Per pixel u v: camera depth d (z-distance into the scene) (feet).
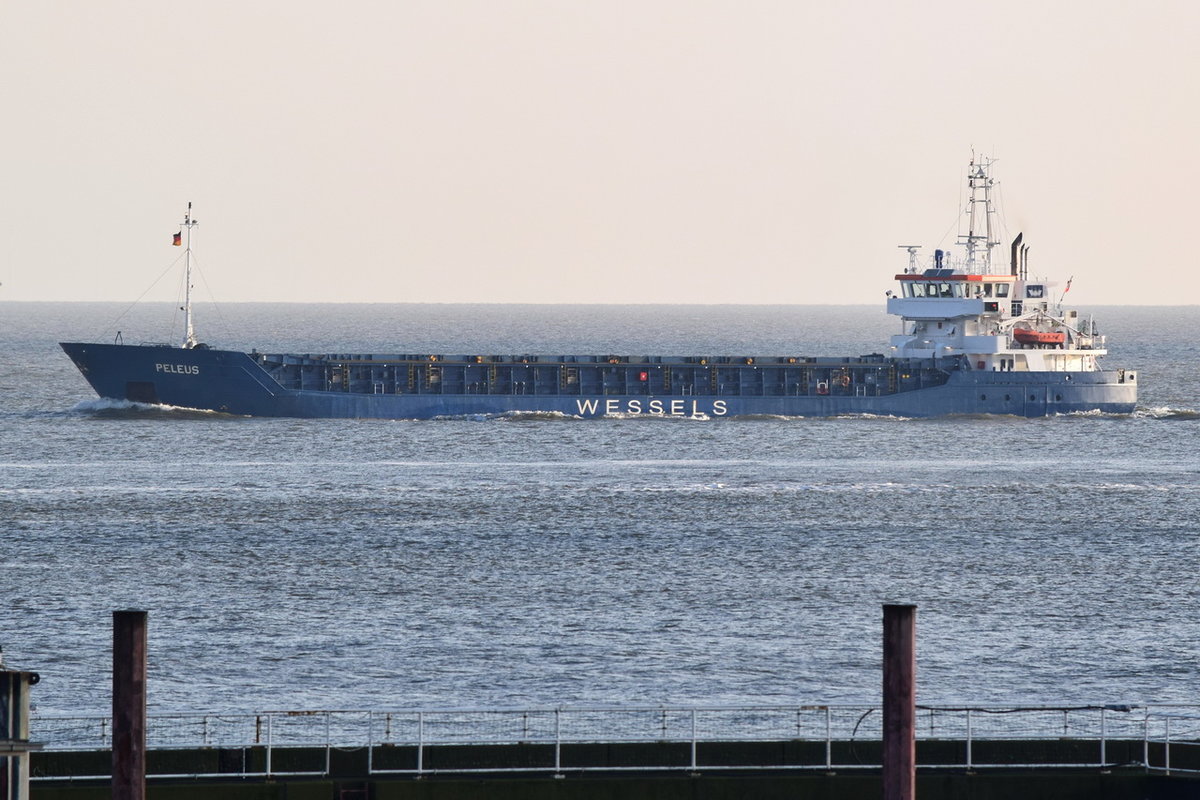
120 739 564.71
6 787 545.44
